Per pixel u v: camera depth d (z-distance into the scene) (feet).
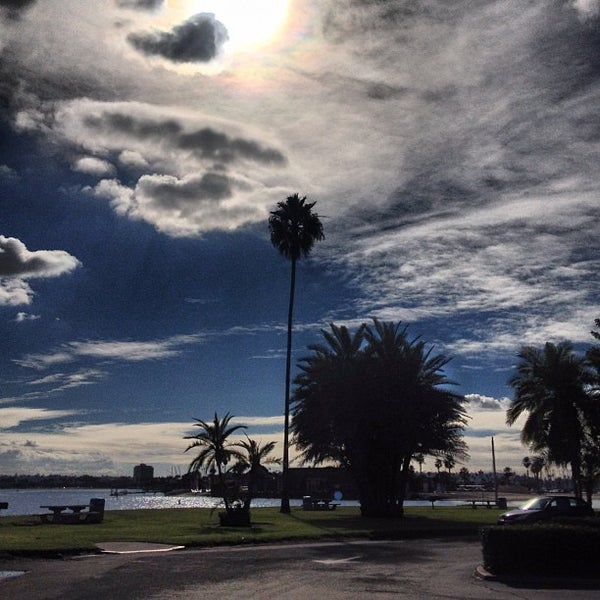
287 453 159.22
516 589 46.65
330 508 188.14
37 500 367.45
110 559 60.23
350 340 152.35
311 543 81.00
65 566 54.80
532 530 51.67
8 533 81.00
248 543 78.02
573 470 146.51
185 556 63.52
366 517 141.79
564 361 147.33
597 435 143.13
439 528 103.65
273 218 171.53
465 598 42.47
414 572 55.01
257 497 349.41
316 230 171.01
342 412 145.89
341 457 152.35
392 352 147.54
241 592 43.01
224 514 103.09
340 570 55.47
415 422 144.36
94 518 106.52
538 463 163.22
